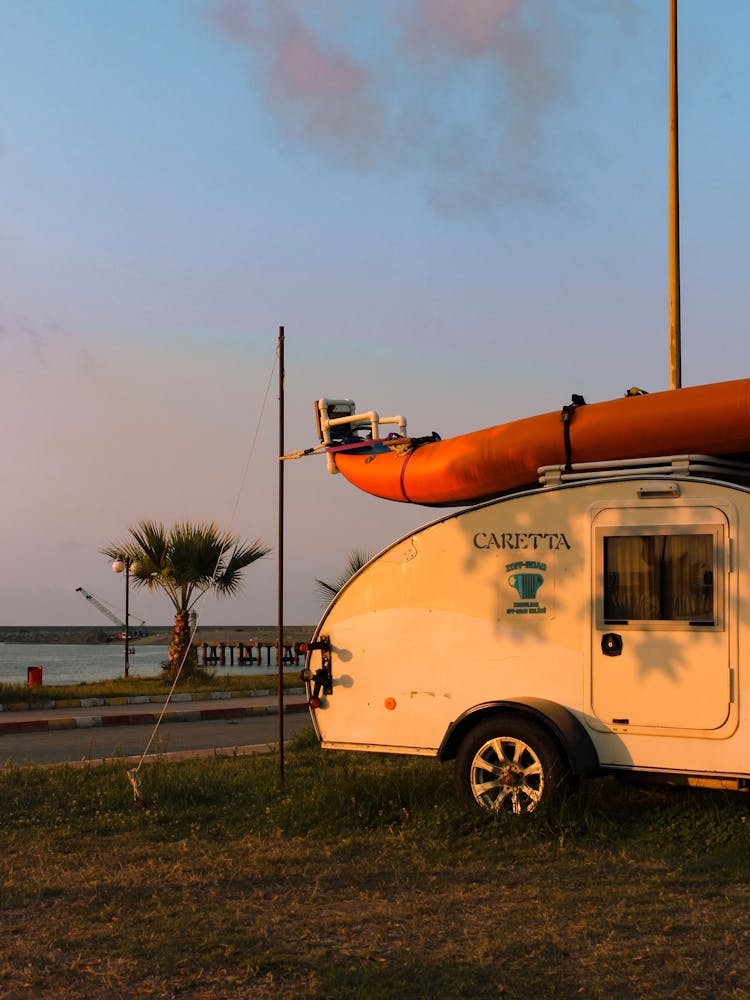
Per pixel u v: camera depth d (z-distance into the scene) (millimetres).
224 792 9141
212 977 4633
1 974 4691
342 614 8852
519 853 6770
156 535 25031
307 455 9992
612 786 8695
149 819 8070
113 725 17625
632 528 7699
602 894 5816
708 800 7984
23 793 9109
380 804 8070
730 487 7383
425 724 8398
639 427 8164
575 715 7750
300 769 10422
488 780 7949
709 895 5824
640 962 4762
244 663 66125
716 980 4555
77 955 4934
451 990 4441
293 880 6250
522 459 8766
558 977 4594
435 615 8422
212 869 6480
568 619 7863
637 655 7559
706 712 7281
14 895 5918
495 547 8234
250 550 25406
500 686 8086
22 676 56094
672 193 15273
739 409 7770
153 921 5441
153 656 102062
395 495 9820
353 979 4559
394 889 6023
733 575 7289
